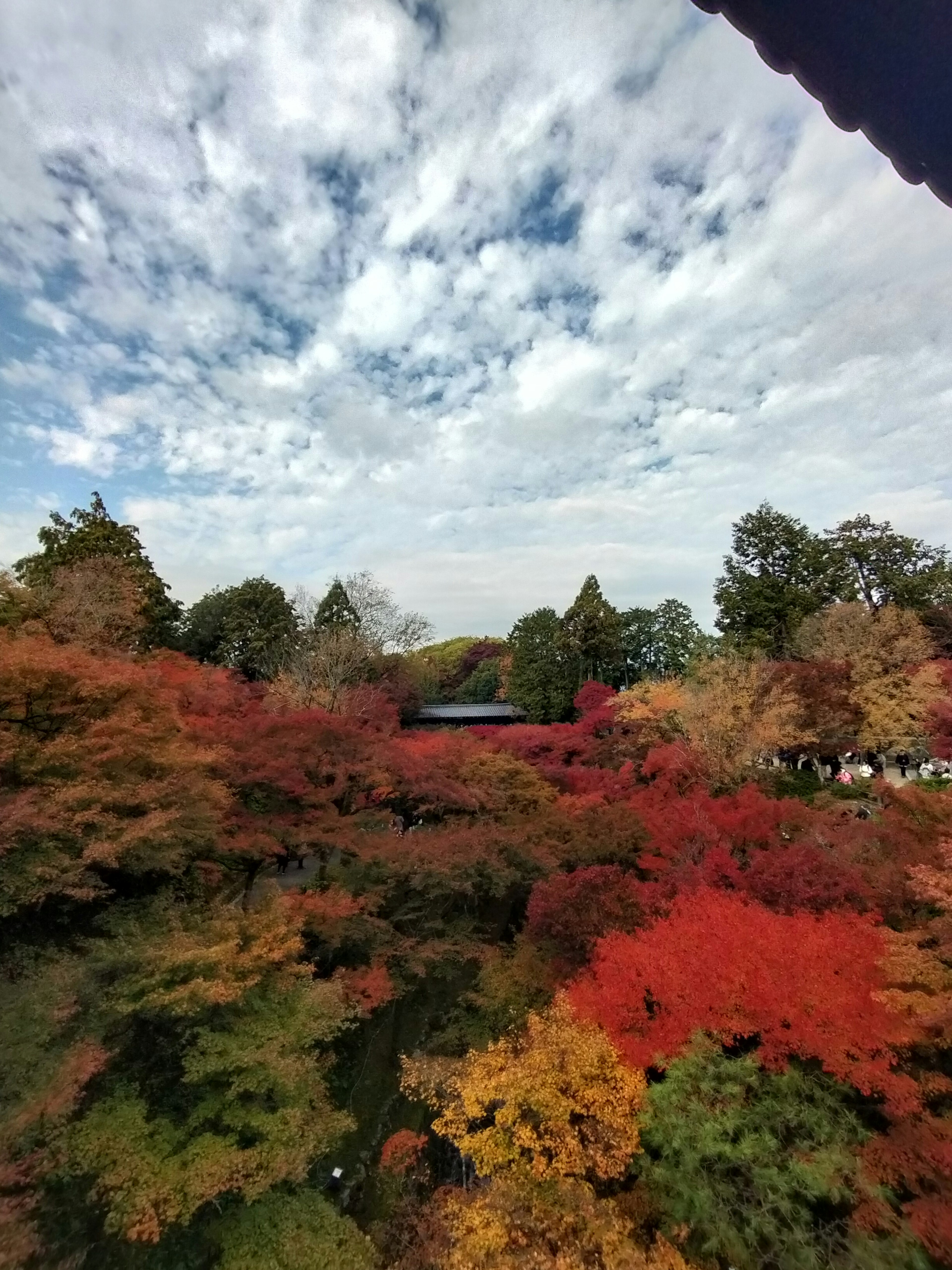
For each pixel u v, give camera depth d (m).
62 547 30.08
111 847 10.55
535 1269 8.45
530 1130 9.63
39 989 9.53
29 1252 7.83
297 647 35.50
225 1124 10.23
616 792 22.30
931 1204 7.61
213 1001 10.20
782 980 9.54
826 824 16.08
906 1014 9.14
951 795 13.11
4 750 10.46
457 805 19.03
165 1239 9.89
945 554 37.06
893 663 26.19
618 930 12.33
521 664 48.28
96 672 11.98
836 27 1.68
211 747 15.15
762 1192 8.53
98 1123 9.44
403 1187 12.02
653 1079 10.74
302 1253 9.57
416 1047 14.73
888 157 1.96
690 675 29.70
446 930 15.96
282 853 15.96
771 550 37.28
